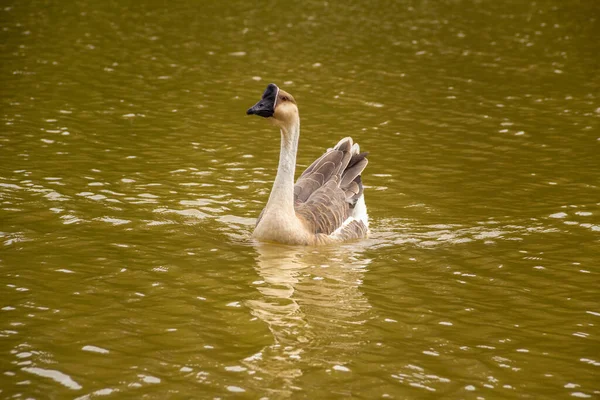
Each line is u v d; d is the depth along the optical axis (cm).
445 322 1133
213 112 2427
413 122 2372
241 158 1988
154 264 1312
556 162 1983
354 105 2558
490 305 1195
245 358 1004
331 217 1491
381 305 1185
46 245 1369
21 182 1700
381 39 3669
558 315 1164
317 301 1191
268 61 3169
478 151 2084
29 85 2634
